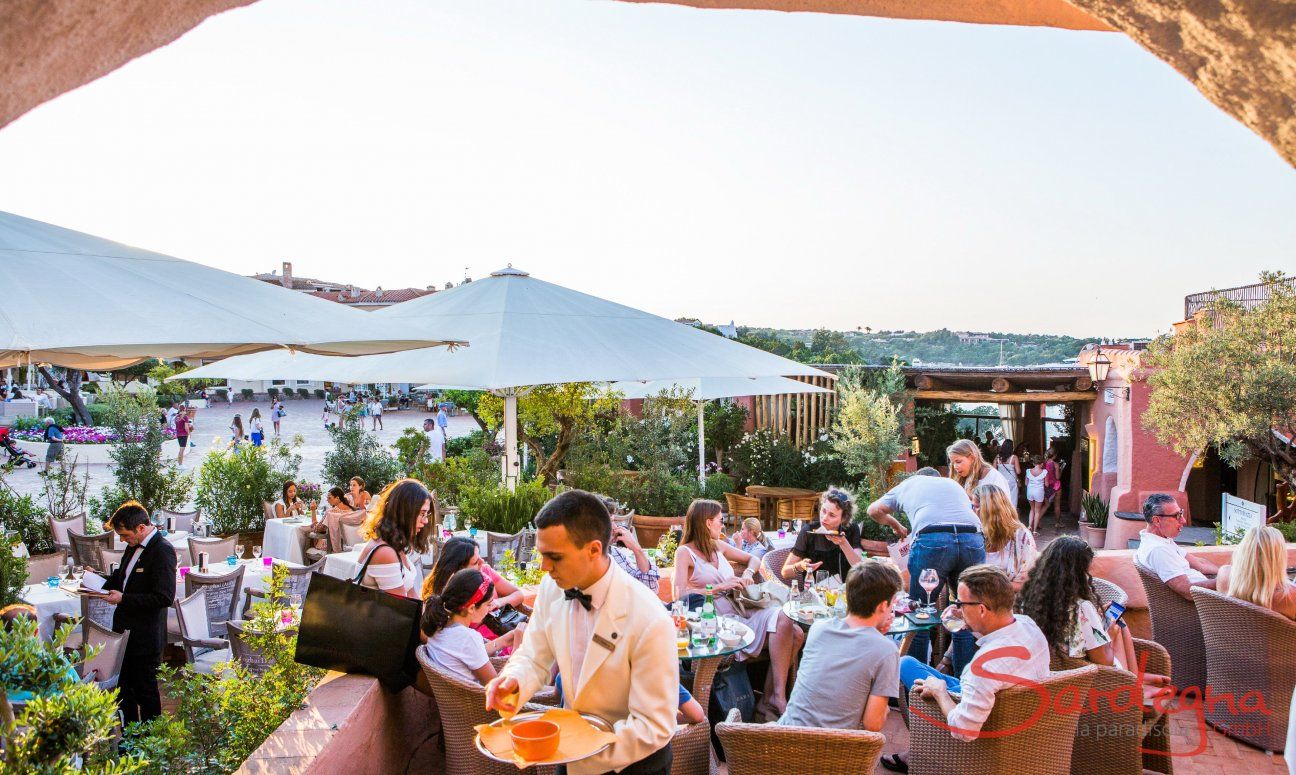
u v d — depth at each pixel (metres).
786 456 16.77
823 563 6.45
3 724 2.19
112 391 13.74
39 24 0.99
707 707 5.21
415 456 14.70
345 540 9.87
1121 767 4.41
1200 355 12.70
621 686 2.71
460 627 4.27
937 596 5.96
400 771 4.39
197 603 7.13
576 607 2.77
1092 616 4.57
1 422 30.56
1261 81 1.11
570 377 8.27
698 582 6.02
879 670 3.97
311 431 36.47
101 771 2.60
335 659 4.15
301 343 4.98
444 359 8.48
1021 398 18.64
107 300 4.58
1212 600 5.59
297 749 3.41
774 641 5.70
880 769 5.21
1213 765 5.23
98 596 5.53
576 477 12.31
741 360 10.15
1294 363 12.20
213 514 12.82
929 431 19.47
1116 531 16.62
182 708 4.04
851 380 18.02
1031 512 18.34
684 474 14.70
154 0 1.05
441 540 9.38
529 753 2.46
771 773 3.53
